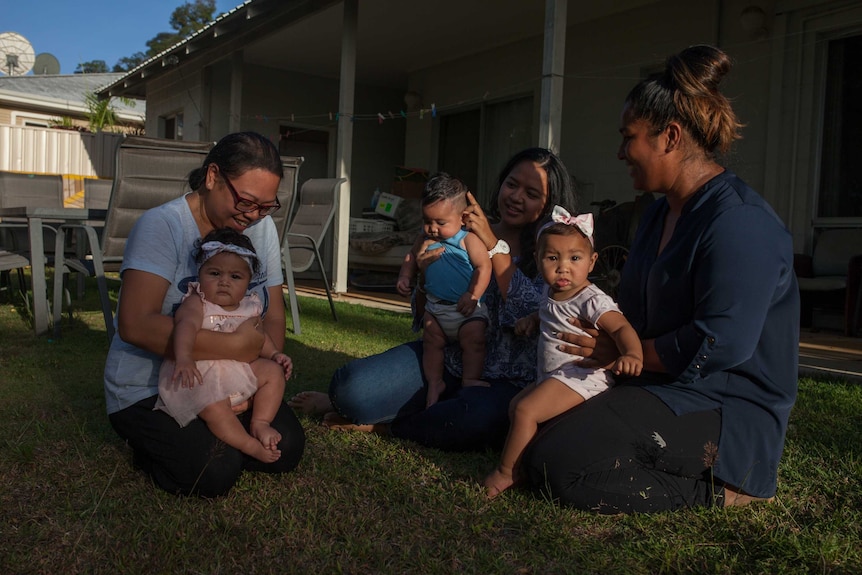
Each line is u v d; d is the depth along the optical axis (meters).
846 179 6.80
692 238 2.10
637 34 8.40
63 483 2.19
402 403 2.76
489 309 2.74
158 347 2.10
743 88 7.40
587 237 2.26
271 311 2.59
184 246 2.23
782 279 2.07
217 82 12.59
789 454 2.63
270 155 2.18
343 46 8.18
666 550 1.85
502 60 10.30
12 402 3.08
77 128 18.84
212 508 2.06
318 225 6.04
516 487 2.28
